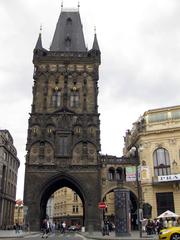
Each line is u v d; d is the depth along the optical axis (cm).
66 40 7425
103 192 6141
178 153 5959
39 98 6556
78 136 6284
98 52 6975
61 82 6712
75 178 5953
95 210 5769
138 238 3128
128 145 8219
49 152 6128
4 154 8312
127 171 4941
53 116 6412
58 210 12044
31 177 5925
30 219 5650
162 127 6231
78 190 6381
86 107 6531
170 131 6100
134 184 6191
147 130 6362
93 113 6462
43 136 6216
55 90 6650
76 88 6675
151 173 6069
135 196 6141
